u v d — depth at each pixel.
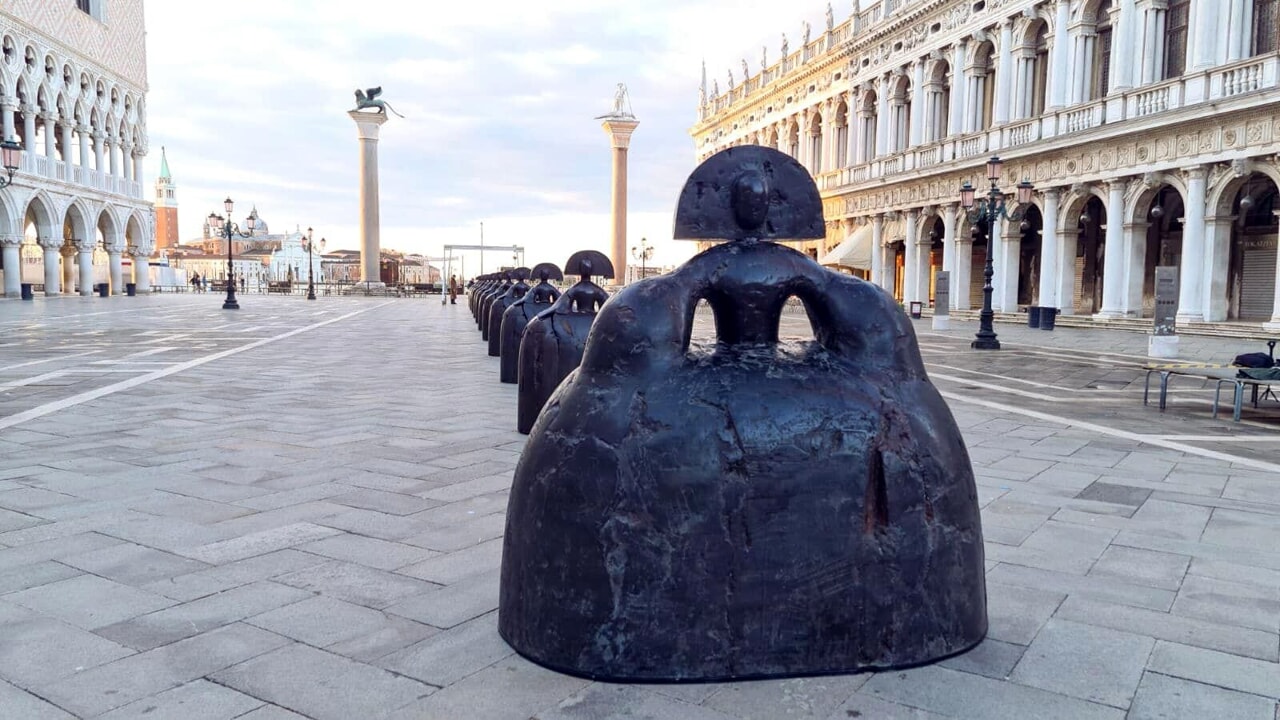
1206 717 2.99
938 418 3.46
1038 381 14.44
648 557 3.16
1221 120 25.09
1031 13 34.25
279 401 10.77
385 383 12.79
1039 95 35.38
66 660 3.40
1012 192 35.09
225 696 3.11
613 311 3.40
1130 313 29.64
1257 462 7.60
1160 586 4.34
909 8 42.50
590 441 3.25
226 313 36.09
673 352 3.36
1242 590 4.29
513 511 3.51
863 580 3.24
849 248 47.22
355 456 7.45
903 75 45.16
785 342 3.65
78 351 17.34
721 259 3.49
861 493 3.24
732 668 3.19
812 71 55.16
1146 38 28.70
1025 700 3.09
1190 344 22.30
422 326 28.66
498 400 11.01
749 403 3.22
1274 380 9.85
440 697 3.09
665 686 3.17
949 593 3.40
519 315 12.73
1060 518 5.66
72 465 7.00
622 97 61.94
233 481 6.49
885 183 44.88
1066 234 32.56
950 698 3.09
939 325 29.39
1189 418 10.37
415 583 4.30
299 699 3.08
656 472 3.16
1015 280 35.81
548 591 3.30
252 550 4.82
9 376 13.05
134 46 60.56
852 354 3.49
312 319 32.56
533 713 2.97
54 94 48.06
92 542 4.96
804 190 3.60
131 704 3.04
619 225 62.28
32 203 47.44
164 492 6.13
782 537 3.18
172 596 4.11
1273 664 3.42
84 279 53.09
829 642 3.23
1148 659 3.45
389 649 3.51
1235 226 29.30
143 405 10.30
